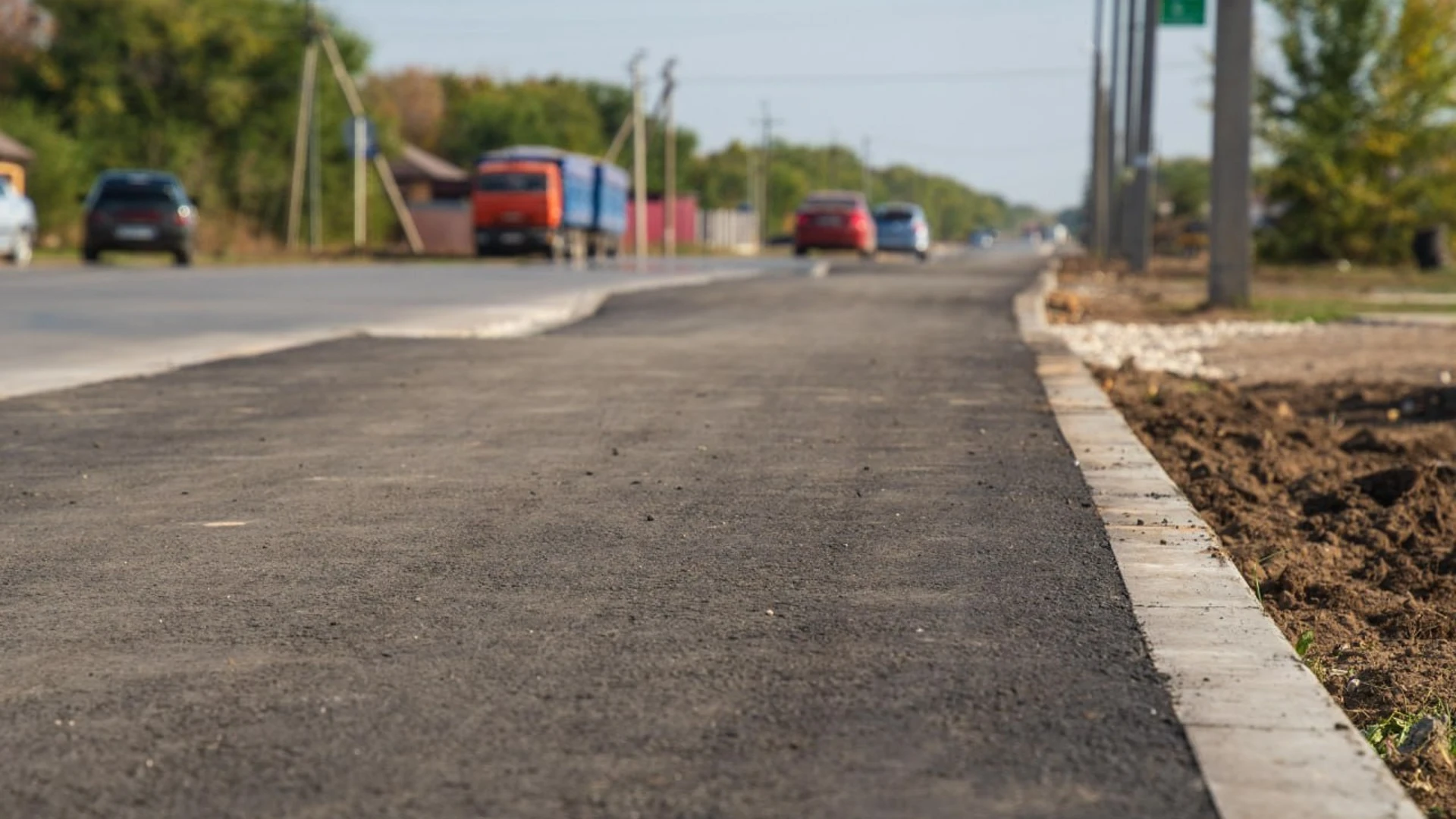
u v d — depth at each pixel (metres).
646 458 9.34
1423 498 8.51
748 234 133.50
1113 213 72.88
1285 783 3.83
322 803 3.71
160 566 6.35
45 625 5.40
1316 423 12.41
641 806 3.68
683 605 5.66
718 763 3.98
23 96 75.31
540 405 12.09
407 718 4.34
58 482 8.45
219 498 7.95
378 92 120.94
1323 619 6.52
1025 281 37.56
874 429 10.72
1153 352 19.98
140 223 44.78
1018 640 5.18
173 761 4.00
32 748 4.11
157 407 11.91
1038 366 15.73
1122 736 4.18
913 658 4.95
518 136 134.75
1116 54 72.00
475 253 64.38
